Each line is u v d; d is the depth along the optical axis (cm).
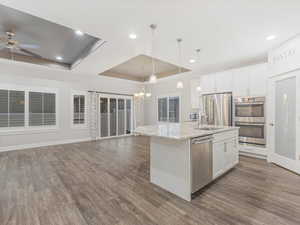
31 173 299
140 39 294
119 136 723
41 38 337
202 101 482
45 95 527
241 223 165
